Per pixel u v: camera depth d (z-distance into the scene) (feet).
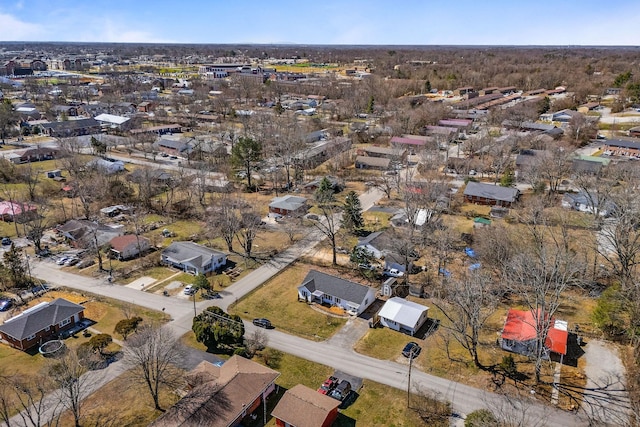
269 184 345.92
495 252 207.31
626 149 380.17
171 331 168.55
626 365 148.46
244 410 127.95
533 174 302.45
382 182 344.49
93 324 177.06
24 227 258.98
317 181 335.88
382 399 137.39
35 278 211.41
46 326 167.73
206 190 319.27
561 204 280.51
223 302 191.11
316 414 123.85
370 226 266.77
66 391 137.08
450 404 134.51
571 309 179.52
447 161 369.09
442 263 214.90
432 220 244.83
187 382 137.59
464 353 156.87
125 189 309.42
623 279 169.17
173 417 120.37
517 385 141.18
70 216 281.33
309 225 269.44
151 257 231.50
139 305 188.34
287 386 143.74
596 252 208.23
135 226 253.44
